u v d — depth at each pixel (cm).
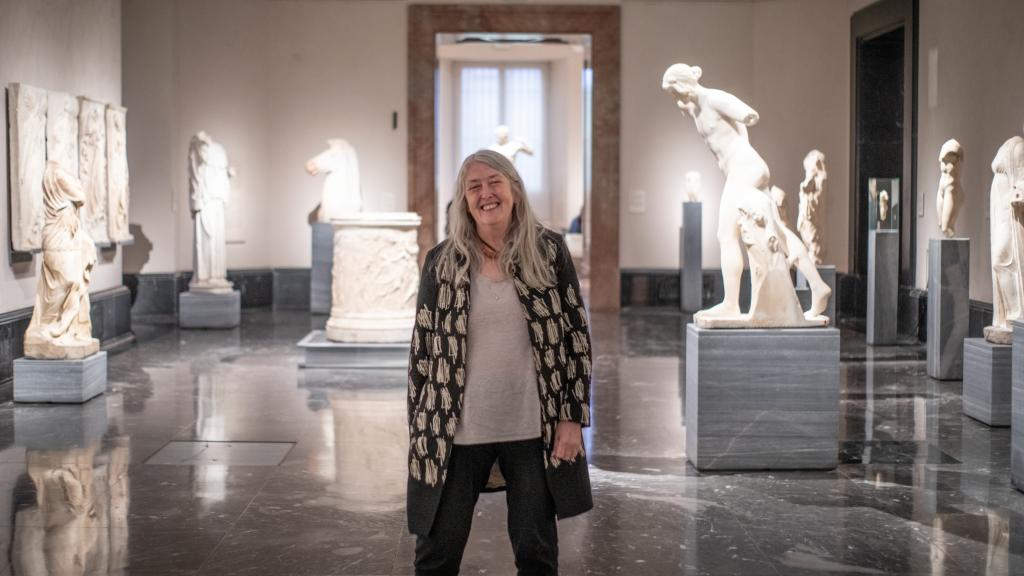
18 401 804
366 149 1659
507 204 323
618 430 730
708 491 564
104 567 437
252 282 1623
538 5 1639
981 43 1062
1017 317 764
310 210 1659
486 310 323
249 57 1603
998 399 736
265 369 998
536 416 322
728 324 605
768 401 606
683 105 631
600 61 1652
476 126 2502
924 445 680
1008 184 765
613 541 476
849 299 1466
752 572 434
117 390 875
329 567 438
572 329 327
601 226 1670
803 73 1573
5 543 469
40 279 818
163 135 1447
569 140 2438
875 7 1378
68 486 568
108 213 1144
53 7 986
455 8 1641
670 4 1644
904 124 1282
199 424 738
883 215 1442
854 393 877
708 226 1681
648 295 1691
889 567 440
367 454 647
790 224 1599
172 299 1453
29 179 905
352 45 1648
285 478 588
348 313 1030
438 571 327
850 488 570
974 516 517
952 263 934
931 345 956
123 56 1437
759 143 1612
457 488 322
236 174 1594
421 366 326
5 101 882
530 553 322
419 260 1666
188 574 429
